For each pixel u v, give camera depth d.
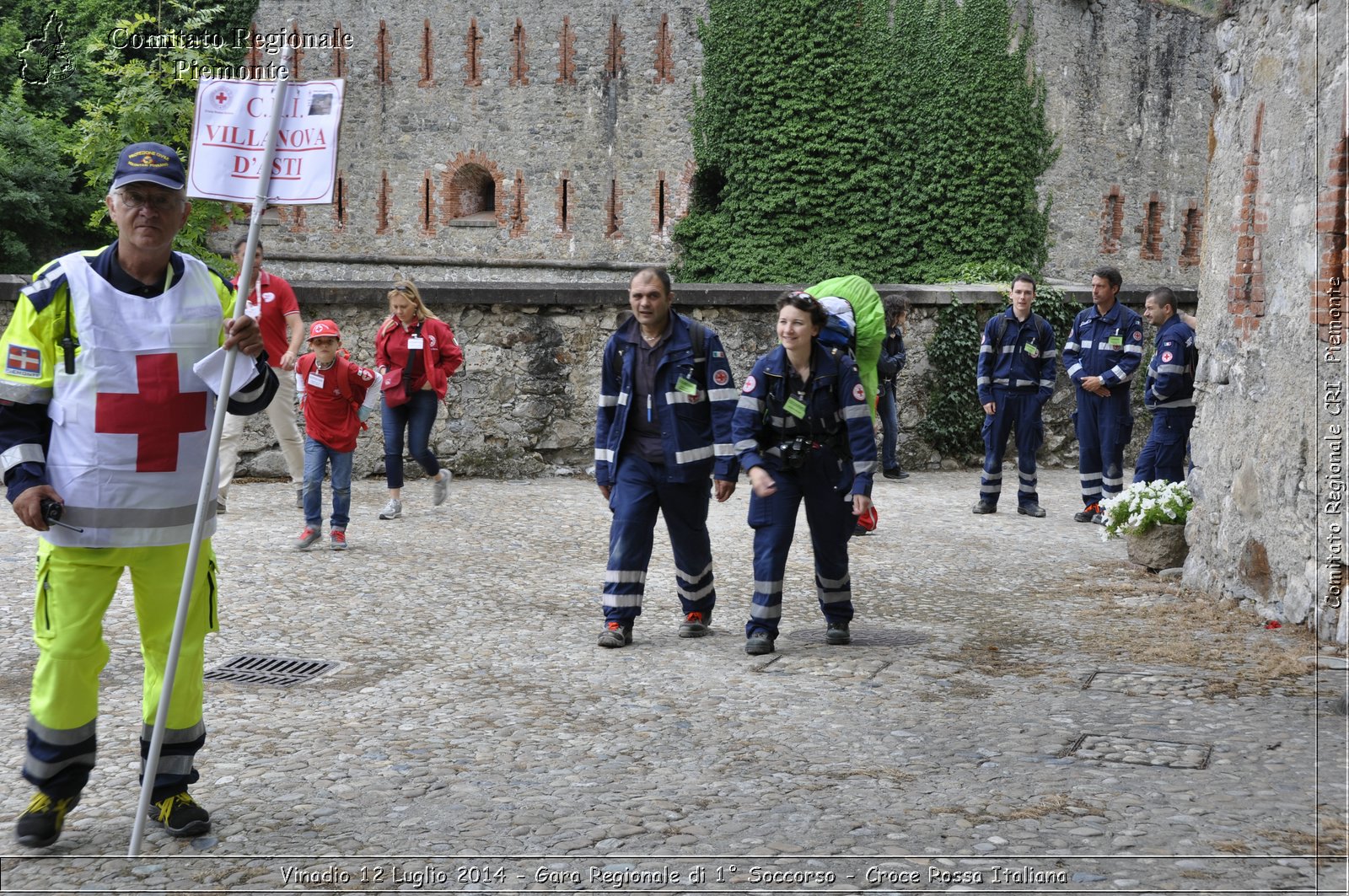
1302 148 6.88
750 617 6.66
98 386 3.87
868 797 4.39
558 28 38.03
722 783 4.55
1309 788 4.45
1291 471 6.98
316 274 40.56
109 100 24.12
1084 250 34.69
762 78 33.00
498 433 14.07
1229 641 6.76
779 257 33.53
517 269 38.91
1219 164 7.98
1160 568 8.92
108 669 5.99
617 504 6.80
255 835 4.03
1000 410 11.98
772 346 15.16
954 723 5.31
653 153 37.16
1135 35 35.47
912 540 10.41
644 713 5.46
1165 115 36.72
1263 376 7.30
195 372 3.98
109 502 3.90
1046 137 32.44
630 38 37.19
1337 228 6.51
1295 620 6.98
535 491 13.03
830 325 7.05
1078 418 11.64
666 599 8.04
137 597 4.09
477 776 4.61
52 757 3.91
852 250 32.53
